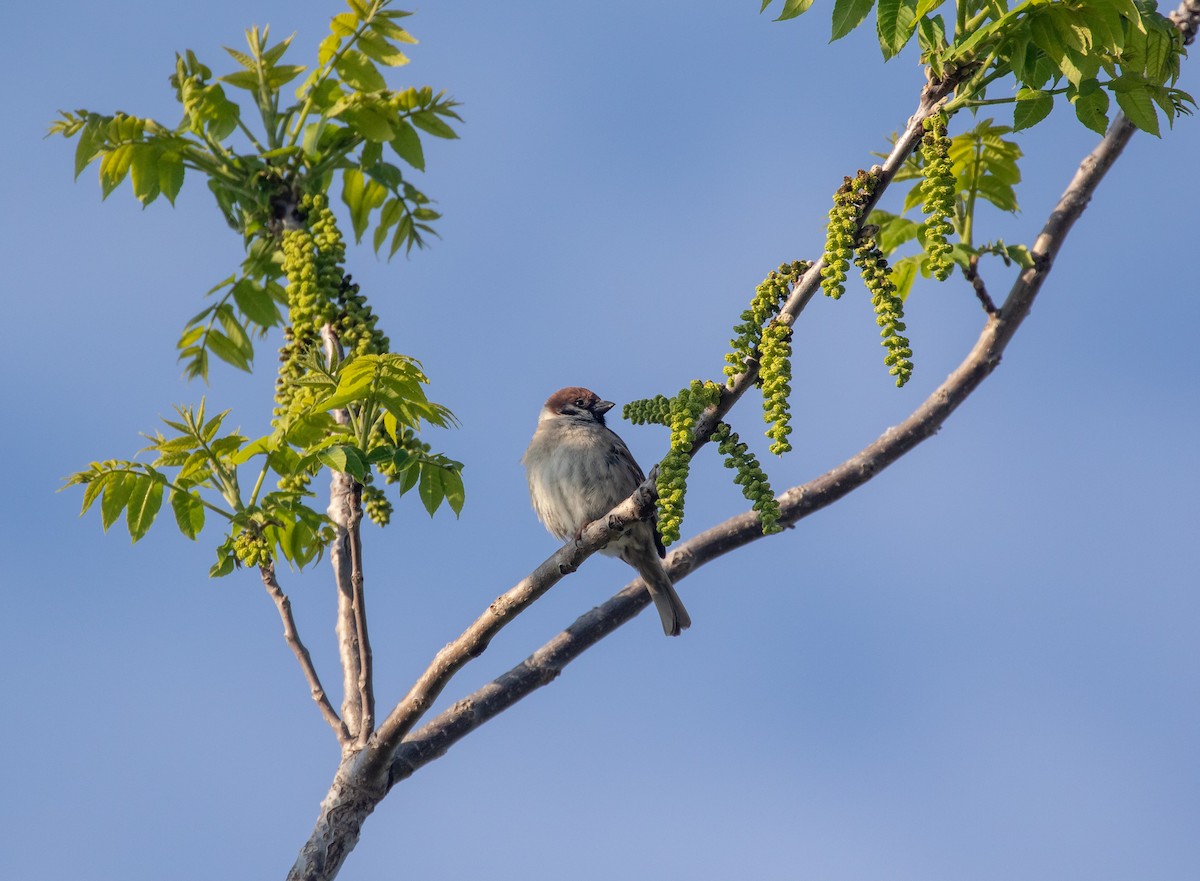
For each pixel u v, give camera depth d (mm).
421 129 10828
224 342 11055
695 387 7973
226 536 9648
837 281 7711
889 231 11555
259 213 10656
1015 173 11766
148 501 9516
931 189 7859
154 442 9477
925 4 8188
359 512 9625
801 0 8625
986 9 8461
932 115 8281
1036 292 11938
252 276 10875
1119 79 8992
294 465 9625
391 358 9070
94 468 9383
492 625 9156
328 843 9422
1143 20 9133
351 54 10430
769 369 7656
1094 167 12047
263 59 10594
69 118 10312
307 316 9547
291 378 9891
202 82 10531
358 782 9562
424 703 9391
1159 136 9039
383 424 10148
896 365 7547
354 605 9891
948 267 7738
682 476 7703
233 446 9578
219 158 10695
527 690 10969
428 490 9977
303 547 9875
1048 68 8688
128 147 10469
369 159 10922
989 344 12078
